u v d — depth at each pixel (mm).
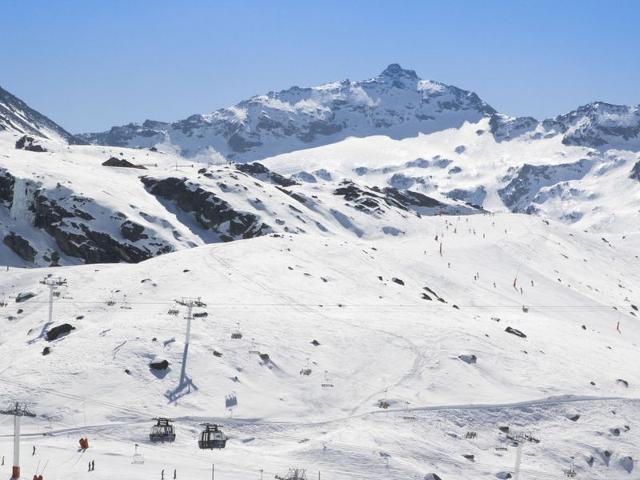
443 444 102875
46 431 92312
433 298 174500
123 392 102312
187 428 96562
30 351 116438
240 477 81562
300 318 133625
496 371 125500
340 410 107812
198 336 118000
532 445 107500
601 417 116750
